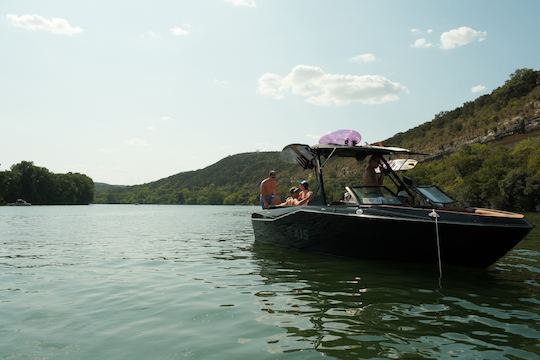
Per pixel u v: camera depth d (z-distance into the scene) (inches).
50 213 2180.1
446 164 2790.4
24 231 827.4
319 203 380.8
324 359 146.4
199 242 584.4
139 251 474.6
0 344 165.5
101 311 214.4
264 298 236.5
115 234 748.0
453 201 346.9
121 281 293.3
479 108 5162.4
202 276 309.4
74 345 164.1
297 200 467.2
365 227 317.1
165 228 931.3
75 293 256.2
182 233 773.9
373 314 201.2
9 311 215.6
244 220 1382.9
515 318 193.3
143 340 169.3
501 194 2054.6
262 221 470.3
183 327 185.6
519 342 162.1
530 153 2421.3
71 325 190.5
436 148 4367.6
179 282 287.4
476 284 264.7
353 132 389.7
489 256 295.6
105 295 250.1
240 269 337.7
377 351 153.4
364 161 411.2
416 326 182.2
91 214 2069.4
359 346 158.9
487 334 171.5
